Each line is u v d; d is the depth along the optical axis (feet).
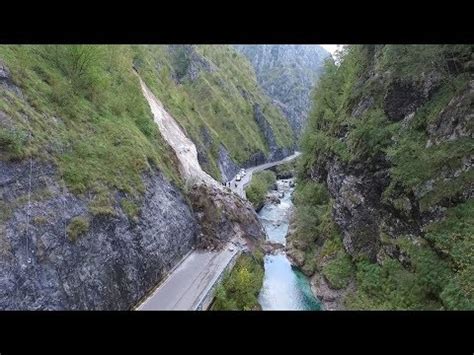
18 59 101.45
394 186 119.34
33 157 84.74
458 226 94.43
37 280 74.38
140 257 110.01
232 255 146.20
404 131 124.57
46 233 79.66
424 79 122.62
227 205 175.01
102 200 101.14
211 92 403.13
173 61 427.33
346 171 151.53
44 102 101.30
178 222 143.13
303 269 156.87
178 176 165.78
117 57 170.19
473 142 100.89
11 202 75.00
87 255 89.40
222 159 318.65
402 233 112.78
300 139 255.70
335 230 154.51
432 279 94.22
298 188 230.27
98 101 132.98
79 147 104.88
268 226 220.43
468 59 112.06
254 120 487.20
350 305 118.62
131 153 127.24
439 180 105.09
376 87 145.38
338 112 189.57
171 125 211.00
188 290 114.32
